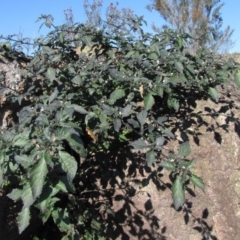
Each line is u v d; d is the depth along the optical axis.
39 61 2.63
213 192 2.88
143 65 2.71
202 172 2.90
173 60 2.71
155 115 2.98
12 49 2.73
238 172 2.90
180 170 2.14
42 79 2.71
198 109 3.02
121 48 3.03
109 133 2.76
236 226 2.85
